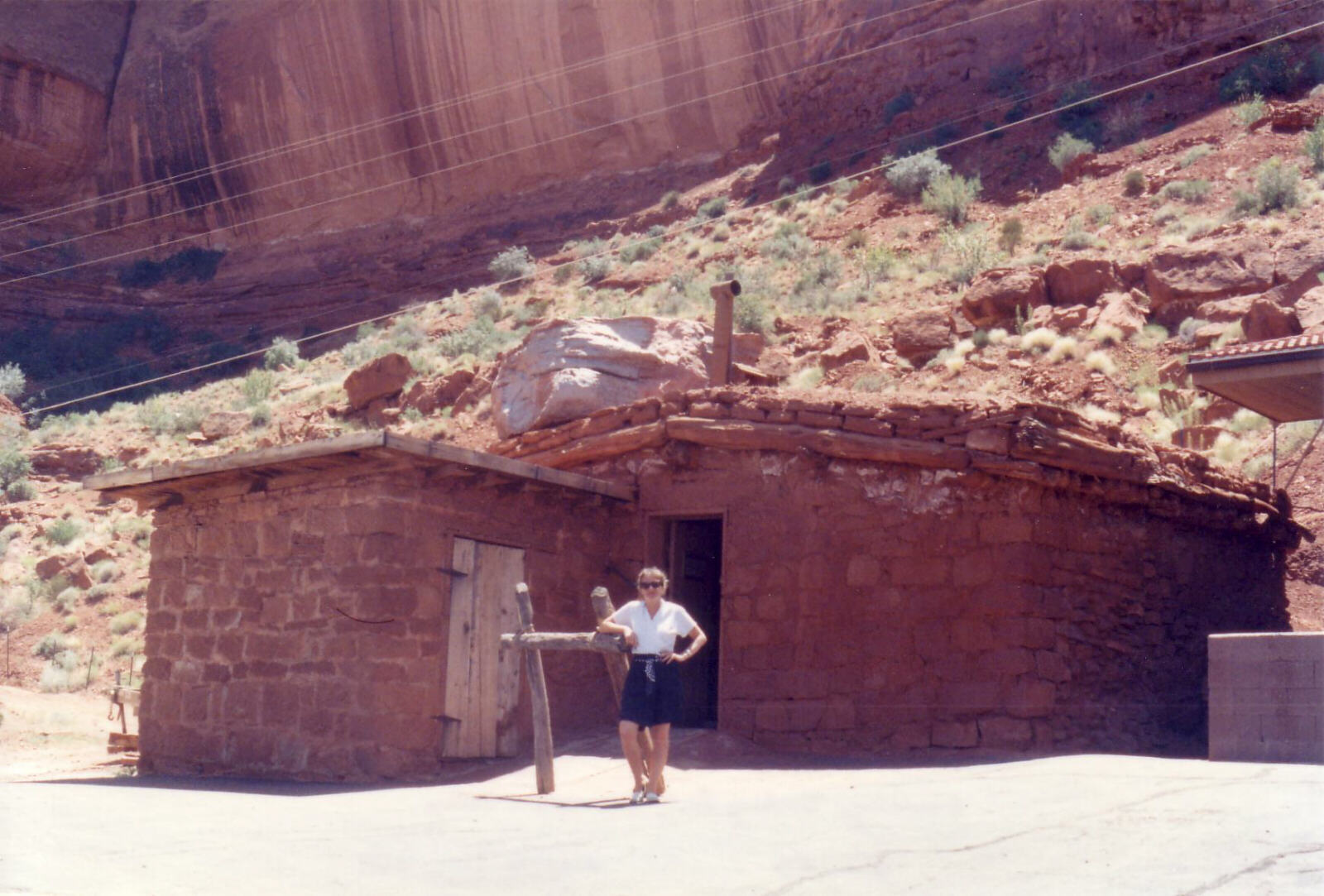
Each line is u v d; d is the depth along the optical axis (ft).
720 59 189.78
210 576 39.68
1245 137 122.62
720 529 44.80
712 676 43.55
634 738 25.02
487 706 36.47
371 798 27.99
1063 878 15.01
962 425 34.83
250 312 195.93
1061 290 93.97
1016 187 136.77
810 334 103.50
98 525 108.47
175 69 209.97
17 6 207.21
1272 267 87.71
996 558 34.04
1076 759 27.20
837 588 36.22
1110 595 36.86
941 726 33.88
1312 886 13.78
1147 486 37.52
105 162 212.43
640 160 194.18
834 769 31.22
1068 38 157.48
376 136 203.51
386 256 197.36
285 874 16.85
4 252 201.46
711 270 142.31
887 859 16.83
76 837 19.67
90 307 198.18
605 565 41.11
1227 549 43.80
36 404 168.76
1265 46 139.23
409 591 35.09
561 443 43.34
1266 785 20.48
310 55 204.44
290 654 36.68
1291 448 64.34
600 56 192.85
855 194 148.97
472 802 26.48
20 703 70.79
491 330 142.72
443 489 36.32
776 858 17.38
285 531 37.55
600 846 18.79
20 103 204.03
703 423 38.83
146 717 40.55
